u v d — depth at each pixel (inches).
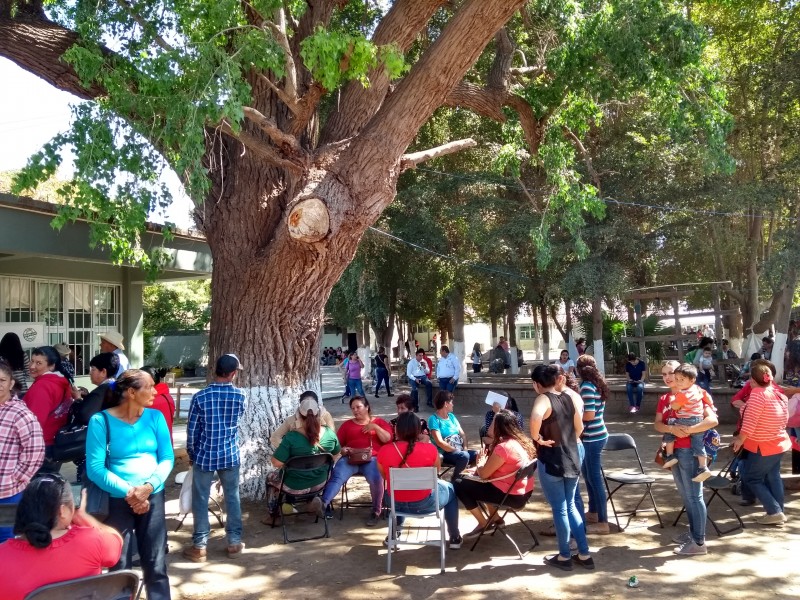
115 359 234.1
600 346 748.0
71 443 211.5
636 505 296.2
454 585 208.1
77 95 299.0
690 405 229.0
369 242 753.0
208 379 311.9
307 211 259.1
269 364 307.3
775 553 229.1
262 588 208.2
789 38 715.4
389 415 667.4
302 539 255.8
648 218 758.5
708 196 686.5
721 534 251.1
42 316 503.5
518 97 444.1
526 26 465.1
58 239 423.2
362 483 356.5
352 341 1946.4
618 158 706.2
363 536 260.1
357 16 489.1
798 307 1198.3
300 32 336.5
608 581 207.9
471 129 736.3
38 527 116.5
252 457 305.6
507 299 897.5
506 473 237.8
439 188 738.2
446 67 267.9
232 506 237.3
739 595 194.4
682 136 461.1
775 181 710.5
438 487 228.4
